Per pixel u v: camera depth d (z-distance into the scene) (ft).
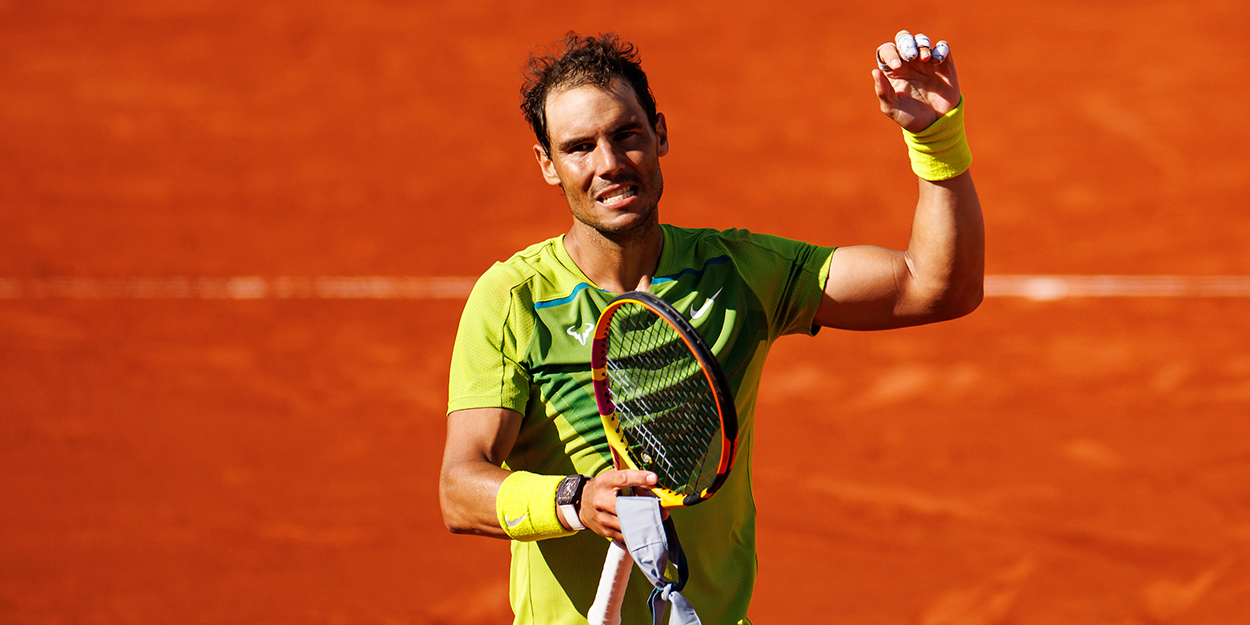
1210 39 242.78
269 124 237.04
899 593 84.53
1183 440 108.88
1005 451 107.65
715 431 38.37
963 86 232.94
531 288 38.78
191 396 125.49
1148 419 114.21
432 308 155.84
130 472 106.63
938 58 36.29
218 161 221.25
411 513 98.48
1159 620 80.74
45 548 92.63
